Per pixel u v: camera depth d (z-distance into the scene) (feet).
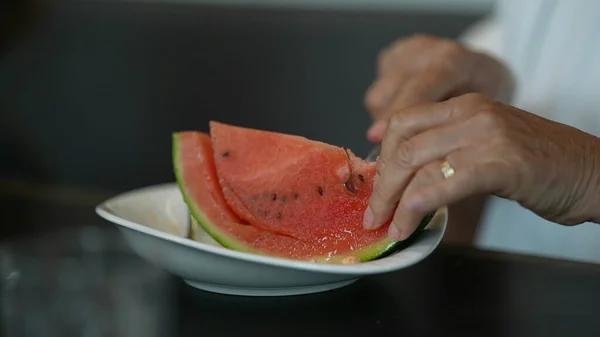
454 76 3.12
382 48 5.29
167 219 2.15
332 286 1.89
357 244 1.84
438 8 5.48
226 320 1.71
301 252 1.87
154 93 5.65
